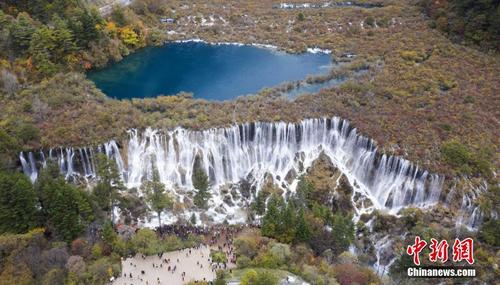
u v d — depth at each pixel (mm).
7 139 140750
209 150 154250
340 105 165250
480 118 159625
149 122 157500
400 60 196250
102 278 109312
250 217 140750
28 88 172875
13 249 110750
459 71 186250
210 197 143125
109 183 133875
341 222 125312
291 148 157875
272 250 117312
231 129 155875
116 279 112375
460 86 177125
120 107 166875
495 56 195750
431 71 186375
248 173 153875
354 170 152875
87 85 182625
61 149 145625
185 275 114625
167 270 116062
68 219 120312
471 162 141625
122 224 134125
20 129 146375
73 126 153375
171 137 154375
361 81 181375
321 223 128500
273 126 157000
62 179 127938
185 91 186750
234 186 151000
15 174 127375
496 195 133250
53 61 190875
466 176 138875
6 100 164625
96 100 172625
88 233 123750
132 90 188000
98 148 148250
